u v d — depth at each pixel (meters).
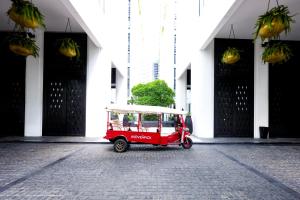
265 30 7.94
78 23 13.26
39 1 10.96
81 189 5.50
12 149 10.63
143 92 29.77
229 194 5.29
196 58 17.02
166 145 11.65
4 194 5.13
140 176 6.62
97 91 15.36
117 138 10.77
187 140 11.62
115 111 11.09
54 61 15.25
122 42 27.86
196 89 16.88
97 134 15.21
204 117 15.87
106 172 7.00
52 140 13.06
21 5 7.50
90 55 15.40
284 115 15.81
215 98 15.87
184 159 9.02
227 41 15.88
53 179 6.23
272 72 15.84
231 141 13.58
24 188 5.52
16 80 14.92
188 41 20.97
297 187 5.80
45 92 15.14
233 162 8.52
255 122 15.63
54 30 14.90
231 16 11.57
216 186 5.82
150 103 28.97
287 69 15.85
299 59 15.82
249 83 15.91
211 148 11.77
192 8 19.00
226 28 13.98
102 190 5.45
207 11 14.52
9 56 14.90
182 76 27.27
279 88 15.84
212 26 13.44
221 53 15.88
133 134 10.87
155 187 5.70
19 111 14.87
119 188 5.61
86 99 15.30
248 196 5.18
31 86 14.84
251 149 11.48
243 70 15.87
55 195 5.11
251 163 8.37
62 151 10.36
